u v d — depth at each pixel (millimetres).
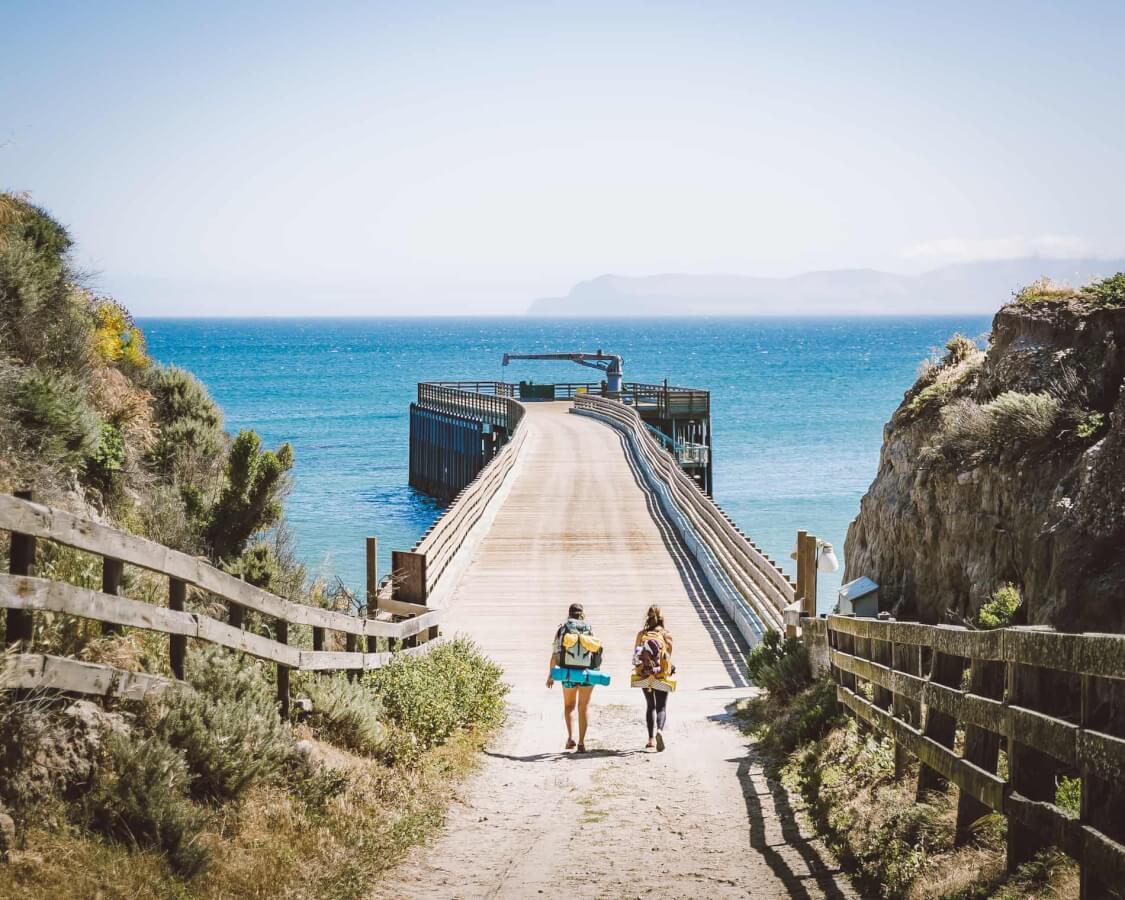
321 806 7328
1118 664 3982
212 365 195500
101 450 13203
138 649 7133
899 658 7707
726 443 78125
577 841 7723
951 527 14586
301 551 40875
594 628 18922
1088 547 10961
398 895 6480
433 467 63188
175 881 5449
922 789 6887
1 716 5352
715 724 12648
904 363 189500
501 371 193125
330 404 117625
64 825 5309
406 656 11625
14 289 13641
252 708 7242
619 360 68812
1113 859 4070
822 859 7000
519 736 12102
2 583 5141
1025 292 16234
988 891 5141
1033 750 5133
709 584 22188
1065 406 13227
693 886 6590
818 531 46219
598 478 37281
